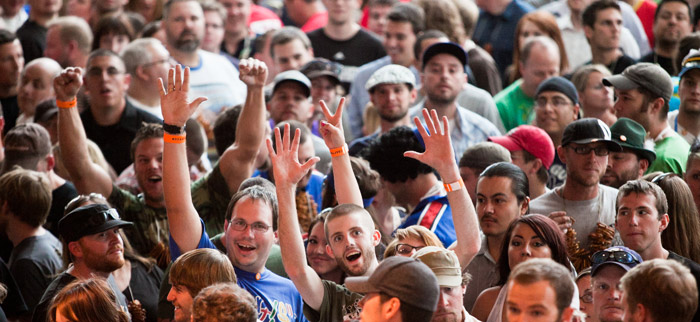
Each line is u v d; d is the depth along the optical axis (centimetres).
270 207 1417
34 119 2317
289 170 1326
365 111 2612
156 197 1792
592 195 1678
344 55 2945
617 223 1477
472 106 2453
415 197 1788
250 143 1694
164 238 1775
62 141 1756
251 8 3319
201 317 1055
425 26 2762
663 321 1067
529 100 2486
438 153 1388
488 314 1423
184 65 2594
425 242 1393
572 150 1667
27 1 3559
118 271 1620
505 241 1422
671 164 1909
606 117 2275
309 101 2355
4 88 2669
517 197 1555
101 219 1492
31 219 1692
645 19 3066
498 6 3030
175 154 1404
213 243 1561
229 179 1731
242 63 1647
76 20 2852
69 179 2111
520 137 1855
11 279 1652
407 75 2284
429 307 995
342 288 1367
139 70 2441
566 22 2844
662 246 1543
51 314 1278
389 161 1777
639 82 1945
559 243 1397
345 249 1341
